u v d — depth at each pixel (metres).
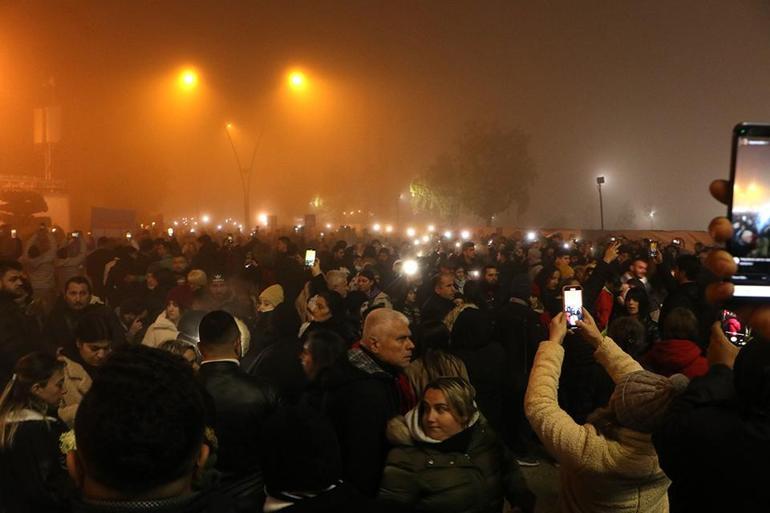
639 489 2.80
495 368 5.98
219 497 1.82
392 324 4.09
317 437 2.39
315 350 4.41
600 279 7.91
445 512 3.29
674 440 2.04
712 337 2.23
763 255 1.68
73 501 1.59
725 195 1.74
